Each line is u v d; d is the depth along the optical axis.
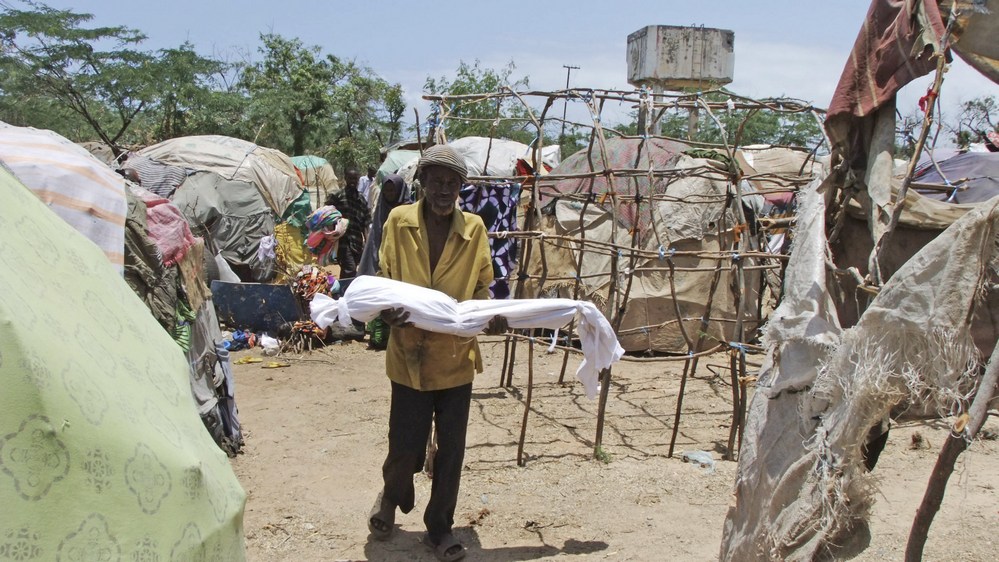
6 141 4.04
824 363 2.55
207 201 12.02
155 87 23.53
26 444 1.03
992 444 5.57
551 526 4.35
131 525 1.15
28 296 1.19
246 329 8.98
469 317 3.65
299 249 12.86
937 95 2.41
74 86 23.02
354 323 9.11
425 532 4.27
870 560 3.90
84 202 3.93
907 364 2.20
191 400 1.53
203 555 1.29
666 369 8.10
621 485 4.97
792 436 2.72
